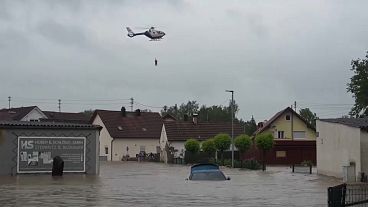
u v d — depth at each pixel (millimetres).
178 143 87250
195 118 92062
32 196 22562
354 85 78438
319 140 46469
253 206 19547
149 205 19516
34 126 37594
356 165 37562
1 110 100688
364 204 18734
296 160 71688
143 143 95812
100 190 26016
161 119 101125
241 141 64500
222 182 32812
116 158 92875
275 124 76500
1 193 23875
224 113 154875
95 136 39406
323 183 34656
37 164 37656
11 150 37031
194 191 25906
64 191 25141
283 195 24609
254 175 44469
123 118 97688
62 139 38375
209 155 72062
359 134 37406
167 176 41156
